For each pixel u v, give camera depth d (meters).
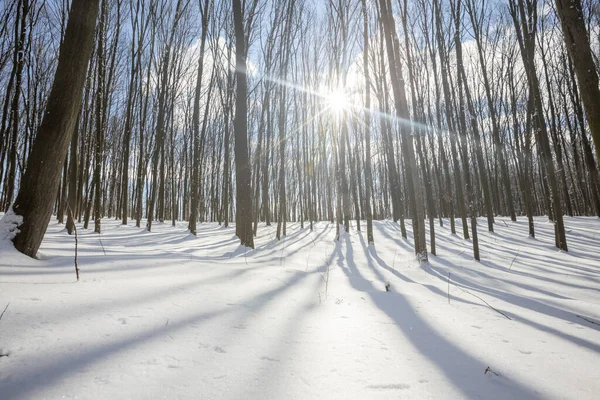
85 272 2.91
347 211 13.20
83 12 3.43
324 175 24.81
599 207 15.49
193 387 1.31
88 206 11.25
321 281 4.06
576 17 2.66
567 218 15.48
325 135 16.09
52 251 3.97
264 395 1.30
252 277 3.71
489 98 14.13
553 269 6.24
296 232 14.23
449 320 2.56
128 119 13.79
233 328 2.04
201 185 25.94
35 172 3.26
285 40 11.12
